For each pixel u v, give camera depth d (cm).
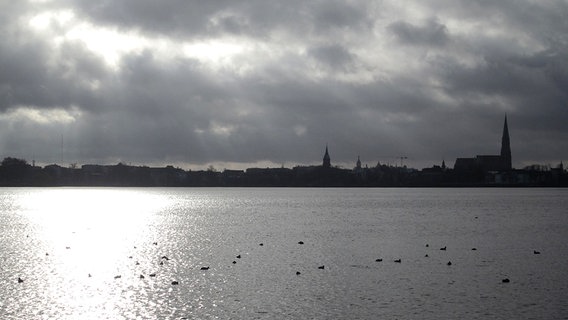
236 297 5509
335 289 5831
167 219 15875
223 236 10875
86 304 5281
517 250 8681
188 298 5475
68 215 17738
